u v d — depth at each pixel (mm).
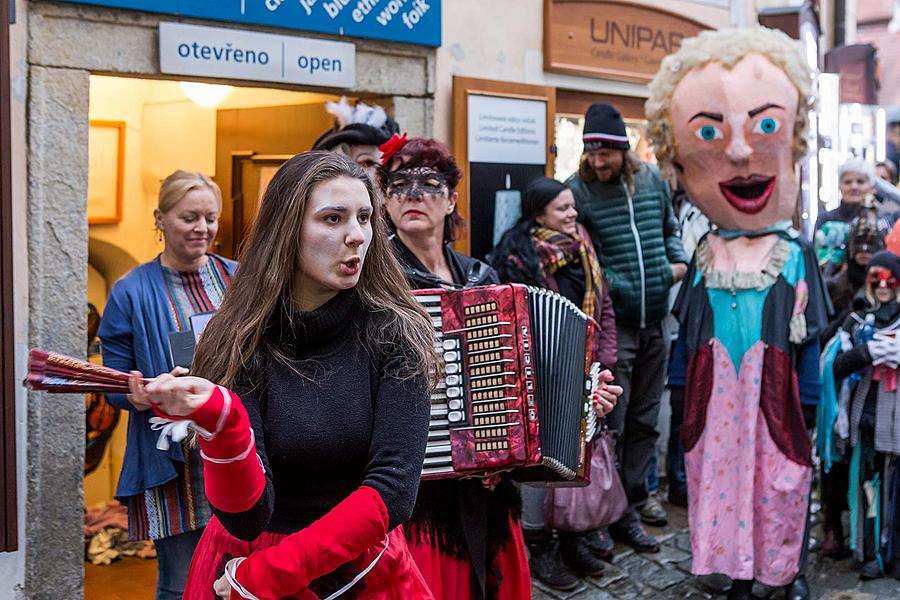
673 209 5719
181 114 5512
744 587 4375
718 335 4367
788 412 4270
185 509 3309
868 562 4840
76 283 3887
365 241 1948
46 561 3799
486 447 2711
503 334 2711
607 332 4688
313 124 5238
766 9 7207
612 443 4656
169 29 4098
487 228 5305
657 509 5445
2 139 3447
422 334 2025
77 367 1629
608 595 4547
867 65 8688
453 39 5207
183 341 3371
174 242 3445
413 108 4992
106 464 5367
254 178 5438
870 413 4758
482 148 5254
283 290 1944
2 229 3465
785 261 4312
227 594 1852
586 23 5734
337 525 1811
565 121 5840
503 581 3092
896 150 9117
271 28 4418
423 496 2926
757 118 4320
